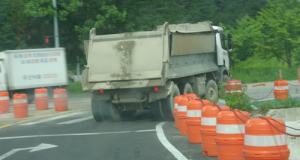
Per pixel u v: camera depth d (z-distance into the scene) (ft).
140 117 49.32
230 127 20.33
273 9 136.98
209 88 57.06
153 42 41.96
